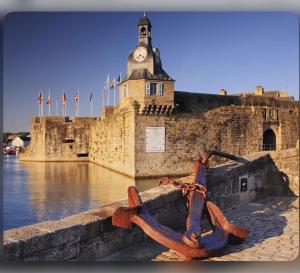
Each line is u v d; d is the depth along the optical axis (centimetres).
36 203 3070
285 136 5438
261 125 5194
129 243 755
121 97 4878
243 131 5047
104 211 723
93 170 5625
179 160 4581
